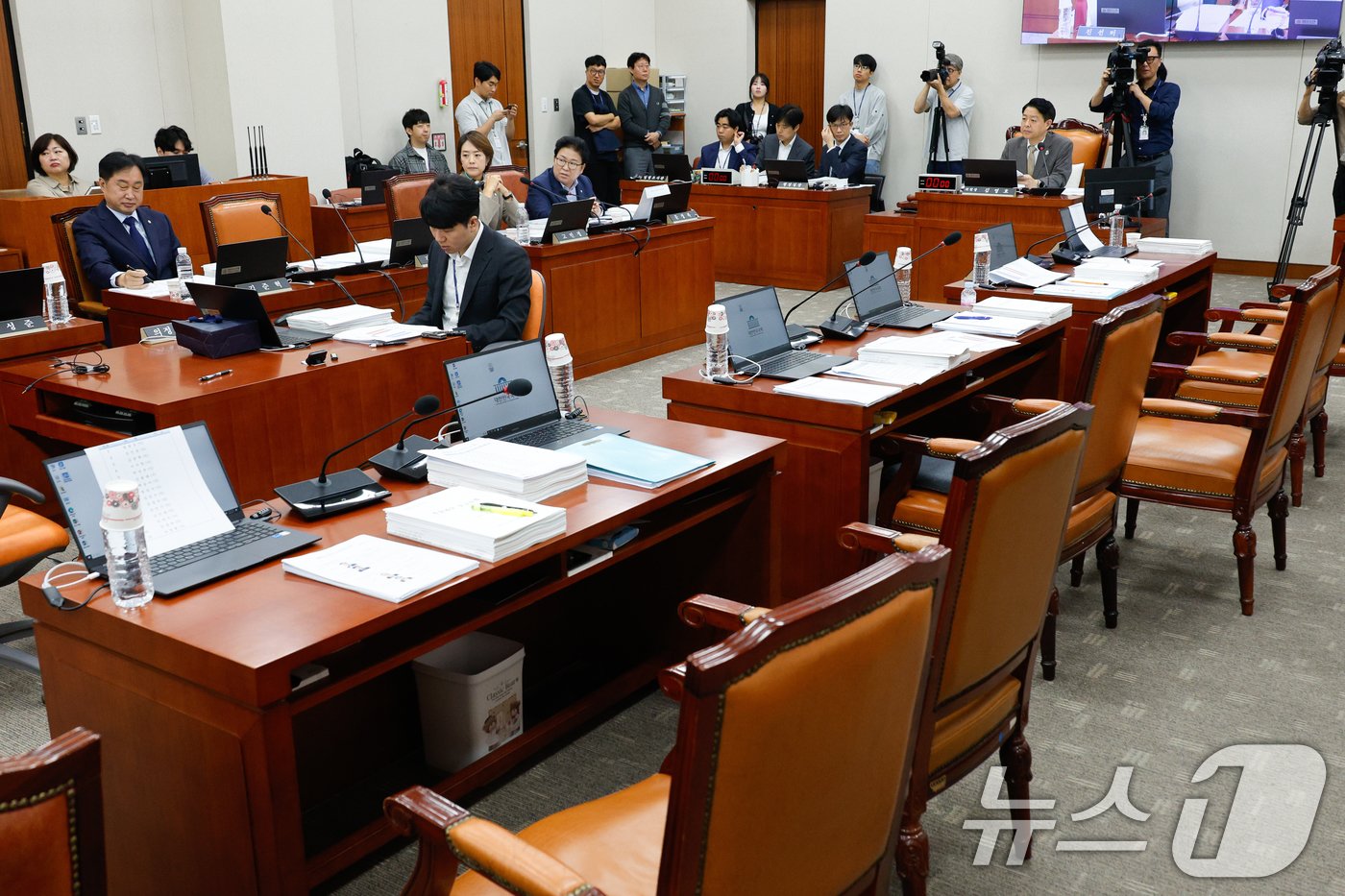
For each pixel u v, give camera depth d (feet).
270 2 25.31
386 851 7.46
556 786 8.21
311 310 14.57
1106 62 27.99
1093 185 17.90
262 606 6.07
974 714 6.43
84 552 6.41
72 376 11.19
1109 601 10.32
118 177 16.85
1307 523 12.87
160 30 24.71
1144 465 10.63
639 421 9.46
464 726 8.11
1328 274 10.00
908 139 31.76
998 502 5.78
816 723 4.23
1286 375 9.80
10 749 8.82
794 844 4.42
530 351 9.11
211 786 5.83
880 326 12.30
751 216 27.68
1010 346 11.33
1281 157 26.99
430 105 30.53
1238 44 26.89
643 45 36.73
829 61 32.42
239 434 10.83
